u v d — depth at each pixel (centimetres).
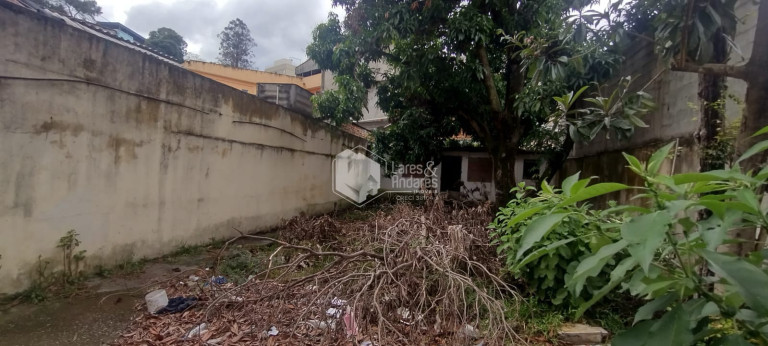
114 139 402
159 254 464
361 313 246
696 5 236
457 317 261
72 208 362
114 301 335
